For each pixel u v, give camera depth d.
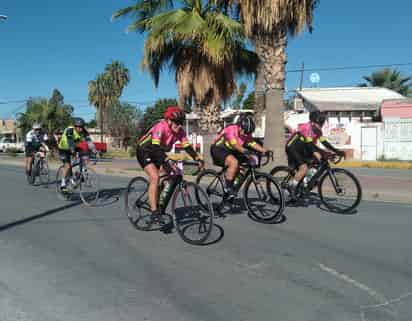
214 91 13.54
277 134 12.81
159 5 14.02
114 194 9.62
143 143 5.82
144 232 6.10
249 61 14.24
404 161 22.36
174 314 3.41
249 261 4.77
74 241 5.63
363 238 5.75
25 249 5.26
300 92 32.72
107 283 4.10
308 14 12.12
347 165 20.70
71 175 8.79
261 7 11.68
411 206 8.26
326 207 7.78
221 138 6.73
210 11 13.21
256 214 6.75
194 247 5.32
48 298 3.73
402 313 3.43
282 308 3.53
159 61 13.94
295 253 5.07
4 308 3.52
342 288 3.96
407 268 4.53
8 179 13.33
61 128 25.03
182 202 5.66
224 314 3.41
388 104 24.47
